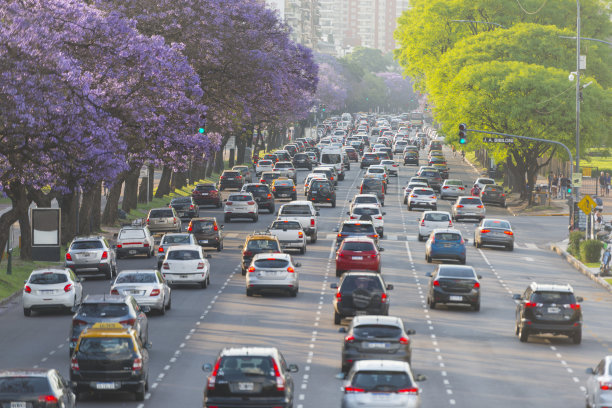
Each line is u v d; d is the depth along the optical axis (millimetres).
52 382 56031
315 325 99250
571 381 77188
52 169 118125
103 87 134500
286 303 112875
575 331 92875
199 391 71625
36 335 94500
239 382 58938
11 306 113688
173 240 139000
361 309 98375
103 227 192500
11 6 116375
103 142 117562
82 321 80375
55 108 111875
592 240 153250
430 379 76688
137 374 67250
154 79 138750
